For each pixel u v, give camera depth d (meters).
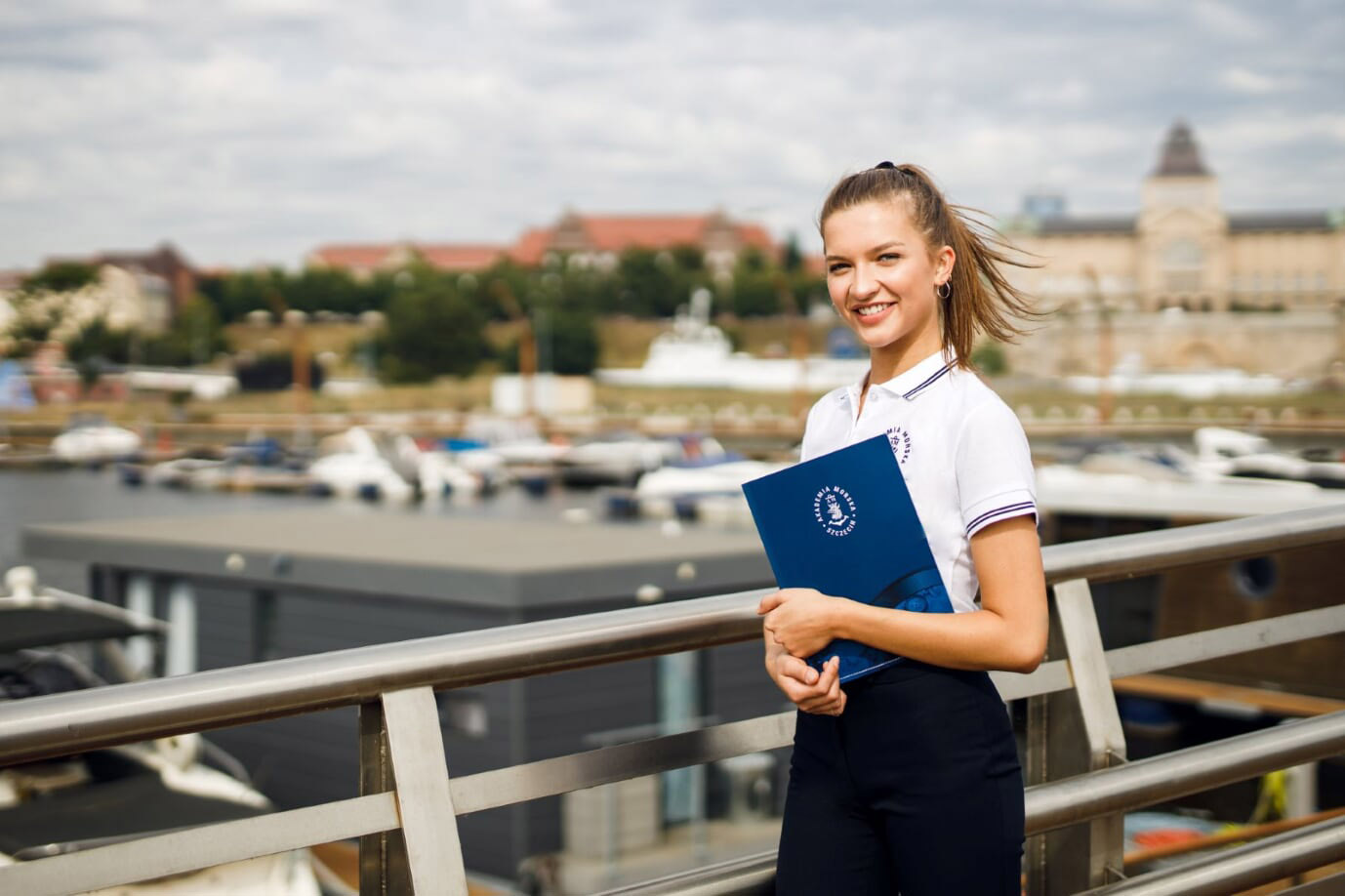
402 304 116.44
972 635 1.57
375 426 84.62
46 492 47.66
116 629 7.05
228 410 106.12
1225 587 8.14
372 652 1.55
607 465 48.91
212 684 1.43
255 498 45.03
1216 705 8.20
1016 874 1.68
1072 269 139.38
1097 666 2.10
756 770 9.11
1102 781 2.03
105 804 5.61
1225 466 20.09
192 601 10.71
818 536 1.67
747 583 9.78
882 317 1.71
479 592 8.74
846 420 1.82
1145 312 99.31
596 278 149.62
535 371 113.19
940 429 1.67
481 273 141.25
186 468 50.59
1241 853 2.28
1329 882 2.42
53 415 102.62
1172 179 155.50
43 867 1.35
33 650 6.81
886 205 1.71
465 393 108.75
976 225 1.81
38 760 1.35
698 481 35.81
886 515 1.63
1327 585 7.73
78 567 26.92
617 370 124.62
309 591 9.85
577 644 1.66
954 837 1.63
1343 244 141.62
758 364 104.19
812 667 1.65
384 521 12.42
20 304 141.62
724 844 8.74
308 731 9.12
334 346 142.50
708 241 181.88
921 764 1.63
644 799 8.63
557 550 9.89
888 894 1.73
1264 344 97.62
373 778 1.60
